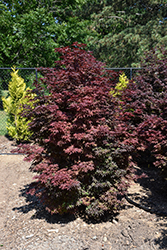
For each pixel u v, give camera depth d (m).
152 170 5.42
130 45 15.38
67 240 3.04
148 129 4.17
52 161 3.51
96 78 3.65
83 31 14.72
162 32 14.62
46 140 3.38
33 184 3.66
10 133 7.26
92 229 3.26
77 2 15.41
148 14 16.14
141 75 5.44
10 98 7.39
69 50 3.59
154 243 2.82
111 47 16.55
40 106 3.30
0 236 3.31
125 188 3.62
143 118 4.74
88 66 3.55
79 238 3.07
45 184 3.29
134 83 5.28
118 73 3.79
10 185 4.91
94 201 3.40
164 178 4.25
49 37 13.42
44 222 3.52
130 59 15.89
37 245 2.98
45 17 13.19
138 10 16.55
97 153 3.22
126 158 3.65
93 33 16.78
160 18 15.22
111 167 3.33
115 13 17.88
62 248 2.89
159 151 3.97
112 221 3.41
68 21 15.33
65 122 3.32
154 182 4.70
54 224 3.44
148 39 14.59
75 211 3.43
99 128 3.24
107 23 17.14
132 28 15.81
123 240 2.96
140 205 3.74
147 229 3.10
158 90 5.21
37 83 3.78
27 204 4.15
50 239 3.09
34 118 3.73
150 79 5.23
